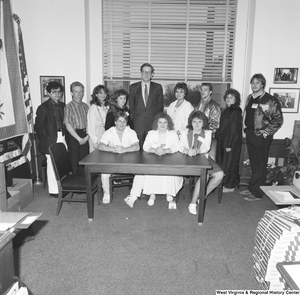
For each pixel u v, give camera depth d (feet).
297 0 13.15
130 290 6.57
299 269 4.82
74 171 12.34
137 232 9.32
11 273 4.73
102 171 9.49
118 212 10.85
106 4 14.32
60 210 10.96
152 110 12.21
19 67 12.54
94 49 14.70
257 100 12.05
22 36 13.34
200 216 9.82
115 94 12.00
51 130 11.86
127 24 14.49
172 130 11.02
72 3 13.39
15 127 12.03
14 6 13.41
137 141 11.15
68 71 13.91
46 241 8.66
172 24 14.43
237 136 12.41
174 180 10.88
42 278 6.95
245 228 9.76
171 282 6.88
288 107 13.96
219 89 15.11
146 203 11.78
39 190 13.15
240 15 14.30
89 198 9.87
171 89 14.97
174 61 14.79
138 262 7.66
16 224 4.82
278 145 14.24
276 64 13.71
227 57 14.69
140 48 14.74
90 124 12.28
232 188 13.23
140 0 14.23
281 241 6.27
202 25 14.47
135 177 11.21
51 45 13.70
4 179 9.39
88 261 7.67
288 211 7.34
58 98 12.08
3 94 11.29
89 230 9.41
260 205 11.80
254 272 7.16
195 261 7.76
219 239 8.96
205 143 10.72
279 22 13.38
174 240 8.85
